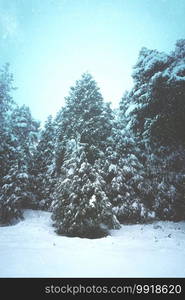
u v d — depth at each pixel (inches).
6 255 353.4
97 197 621.9
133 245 461.7
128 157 856.3
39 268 302.5
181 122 822.5
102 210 614.9
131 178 830.5
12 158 920.9
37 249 399.9
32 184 1005.2
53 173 978.1
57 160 885.2
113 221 649.0
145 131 873.5
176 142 872.3
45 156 1079.0
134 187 837.2
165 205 840.3
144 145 914.1
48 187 987.3
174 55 895.7
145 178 872.3
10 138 976.3
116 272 300.2
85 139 745.0
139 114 887.7
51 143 1091.3
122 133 874.1
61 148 849.5
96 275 289.0
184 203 870.4
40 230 648.4
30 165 1022.4
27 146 1042.1
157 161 876.0
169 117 808.3
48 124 1141.7
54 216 690.2
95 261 340.8
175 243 496.1
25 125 1230.3
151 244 479.2
